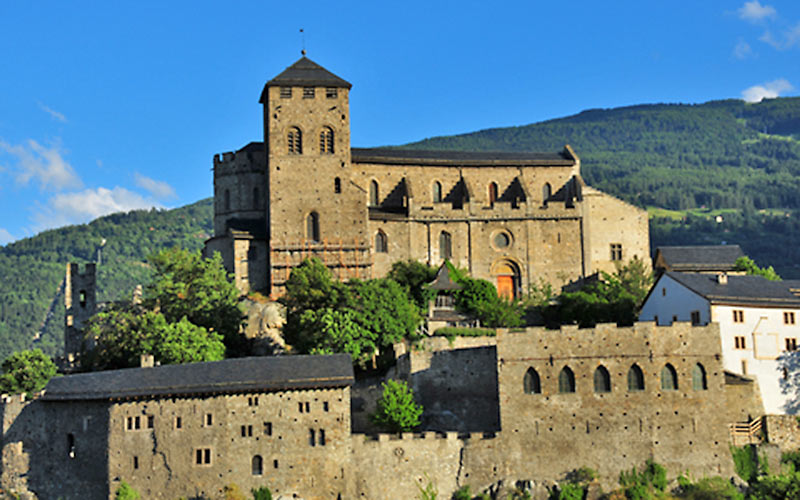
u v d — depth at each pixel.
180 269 128.25
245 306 130.75
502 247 146.50
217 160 151.25
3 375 124.38
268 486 95.31
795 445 102.38
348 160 140.75
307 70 143.88
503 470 98.06
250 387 95.94
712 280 115.19
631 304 127.06
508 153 161.25
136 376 99.38
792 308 109.12
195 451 95.56
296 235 138.25
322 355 101.56
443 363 107.94
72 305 148.50
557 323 130.25
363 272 138.88
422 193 152.00
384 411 102.38
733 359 107.88
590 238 147.75
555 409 99.06
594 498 95.94
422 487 97.25
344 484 95.81
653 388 99.38
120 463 95.88
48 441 100.44
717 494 95.75
